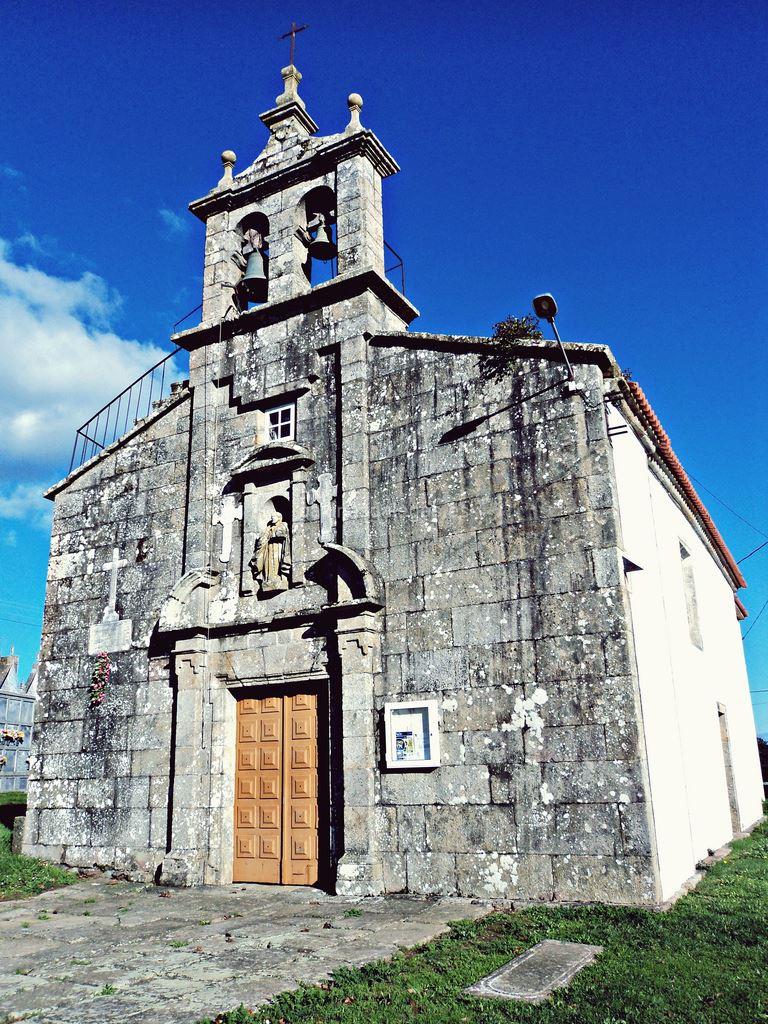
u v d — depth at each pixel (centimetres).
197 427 1235
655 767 866
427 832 894
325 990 542
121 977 592
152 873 1075
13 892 991
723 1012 484
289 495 1123
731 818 1487
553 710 858
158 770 1120
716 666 1530
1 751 2597
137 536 1266
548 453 938
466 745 896
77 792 1182
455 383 1030
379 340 1109
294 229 1249
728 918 715
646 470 1132
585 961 593
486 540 948
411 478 1024
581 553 887
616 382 962
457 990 533
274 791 1041
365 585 982
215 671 1108
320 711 1031
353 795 933
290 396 1171
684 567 1431
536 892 820
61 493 1377
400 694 952
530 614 898
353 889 890
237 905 875
